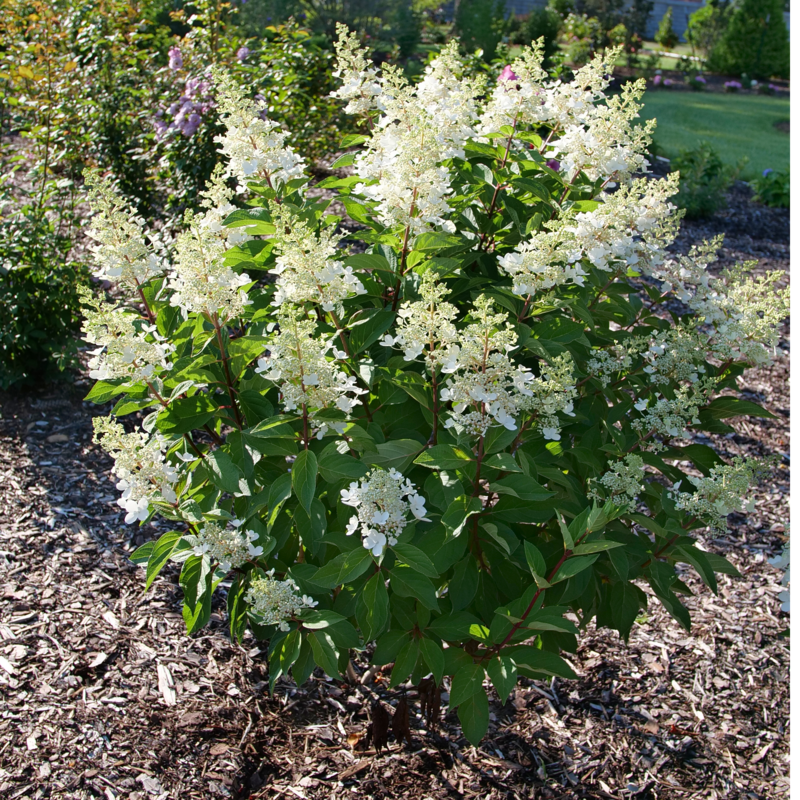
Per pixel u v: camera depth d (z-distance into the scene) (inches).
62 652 130.9
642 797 116.5
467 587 94.6
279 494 87.2
